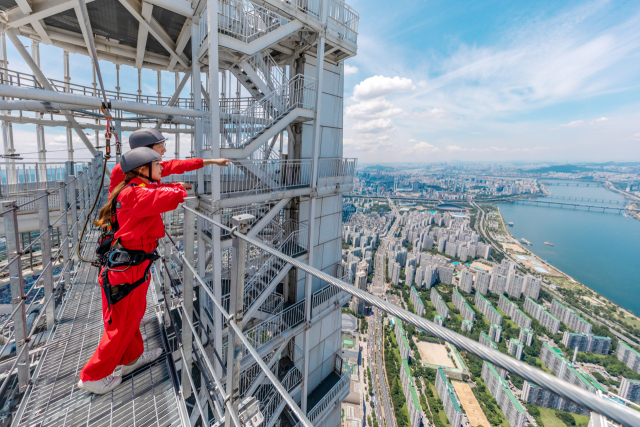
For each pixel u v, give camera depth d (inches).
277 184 404.2
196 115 360.5
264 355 399.5
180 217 482.9
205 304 387.2
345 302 550.9
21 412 98.8
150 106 333.4
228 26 335.0
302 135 468.1
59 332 141.9
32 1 361.7
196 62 369.1
